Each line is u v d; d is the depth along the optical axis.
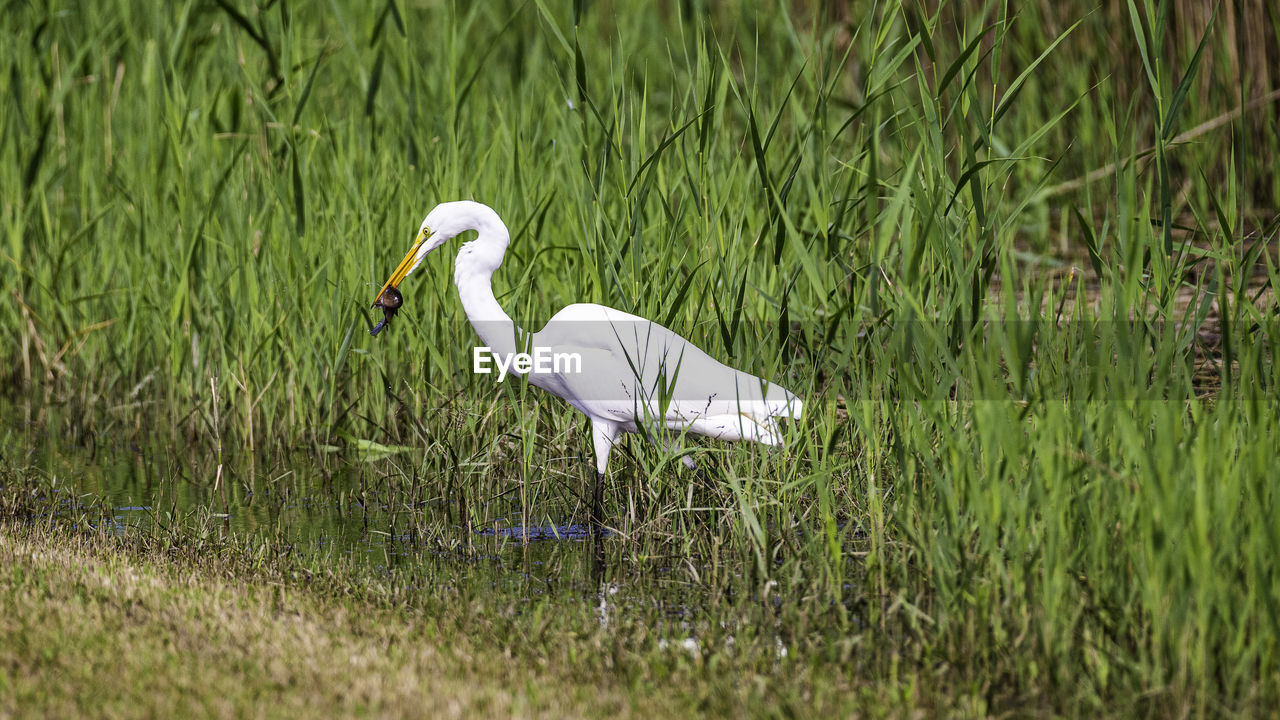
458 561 10.33
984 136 10.08
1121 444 8.27
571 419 12.31
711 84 11.20
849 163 11.83
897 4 10.80
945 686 7.27
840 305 11.43
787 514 10.16
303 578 9.40
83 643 7.13
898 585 9.04
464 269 11.54
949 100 14.38
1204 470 7.18
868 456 10.15
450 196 13.43
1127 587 7.81
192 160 15.70
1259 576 7.08
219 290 14.90
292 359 13.98
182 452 14.25
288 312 13.95
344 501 12.28
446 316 12.60
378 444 13.43
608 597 9.30
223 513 11.83
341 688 6.69
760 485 10.25
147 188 15.55
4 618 7.52
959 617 7.95
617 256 11.30
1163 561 7.11
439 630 8.12
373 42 14.62
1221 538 7.24
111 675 6.69
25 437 14.82
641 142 11.59
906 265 9.13
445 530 11.13
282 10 14.77
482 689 6.82
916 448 9.68
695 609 8.97
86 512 11.63
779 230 10.24
